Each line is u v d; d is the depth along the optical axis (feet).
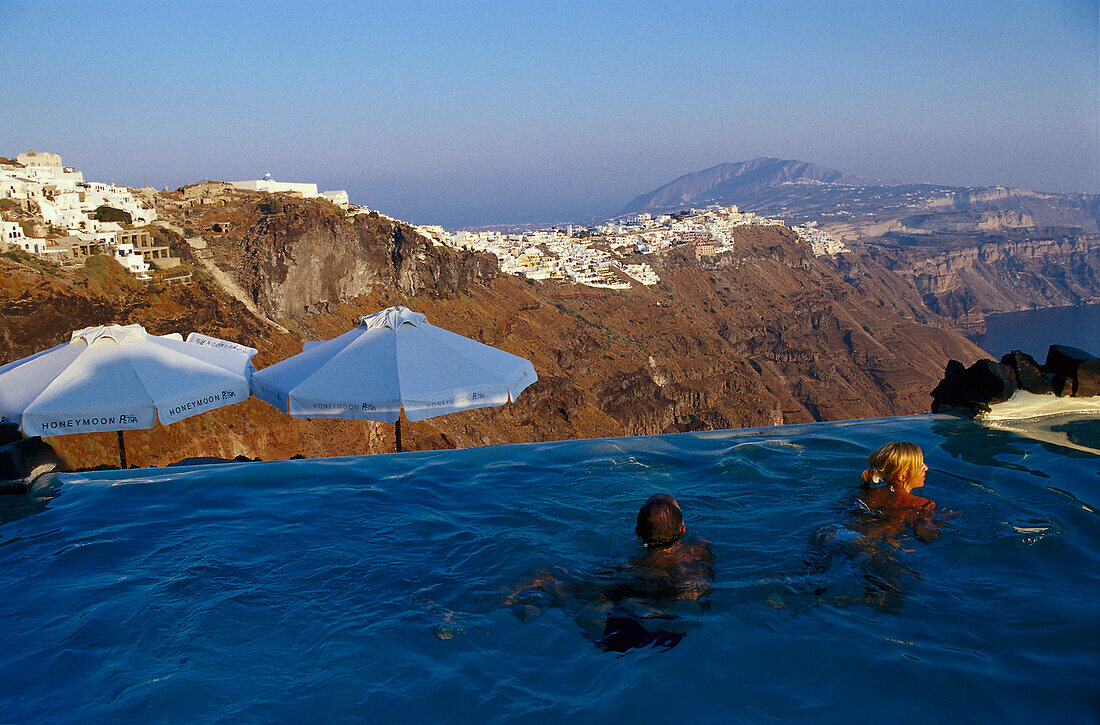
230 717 10.12
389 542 16.80
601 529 17.15
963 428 24.03
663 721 9.89
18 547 16.80
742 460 21.61
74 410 27.86
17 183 236.22
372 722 10.01
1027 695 10.09
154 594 14.23
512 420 321.32
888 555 14.93
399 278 348.18
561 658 11.72
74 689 10.93
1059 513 16.81
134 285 213.46
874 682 10.61
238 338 233.35
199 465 23.31
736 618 12.73
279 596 14.12
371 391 29.96
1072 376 25.11
